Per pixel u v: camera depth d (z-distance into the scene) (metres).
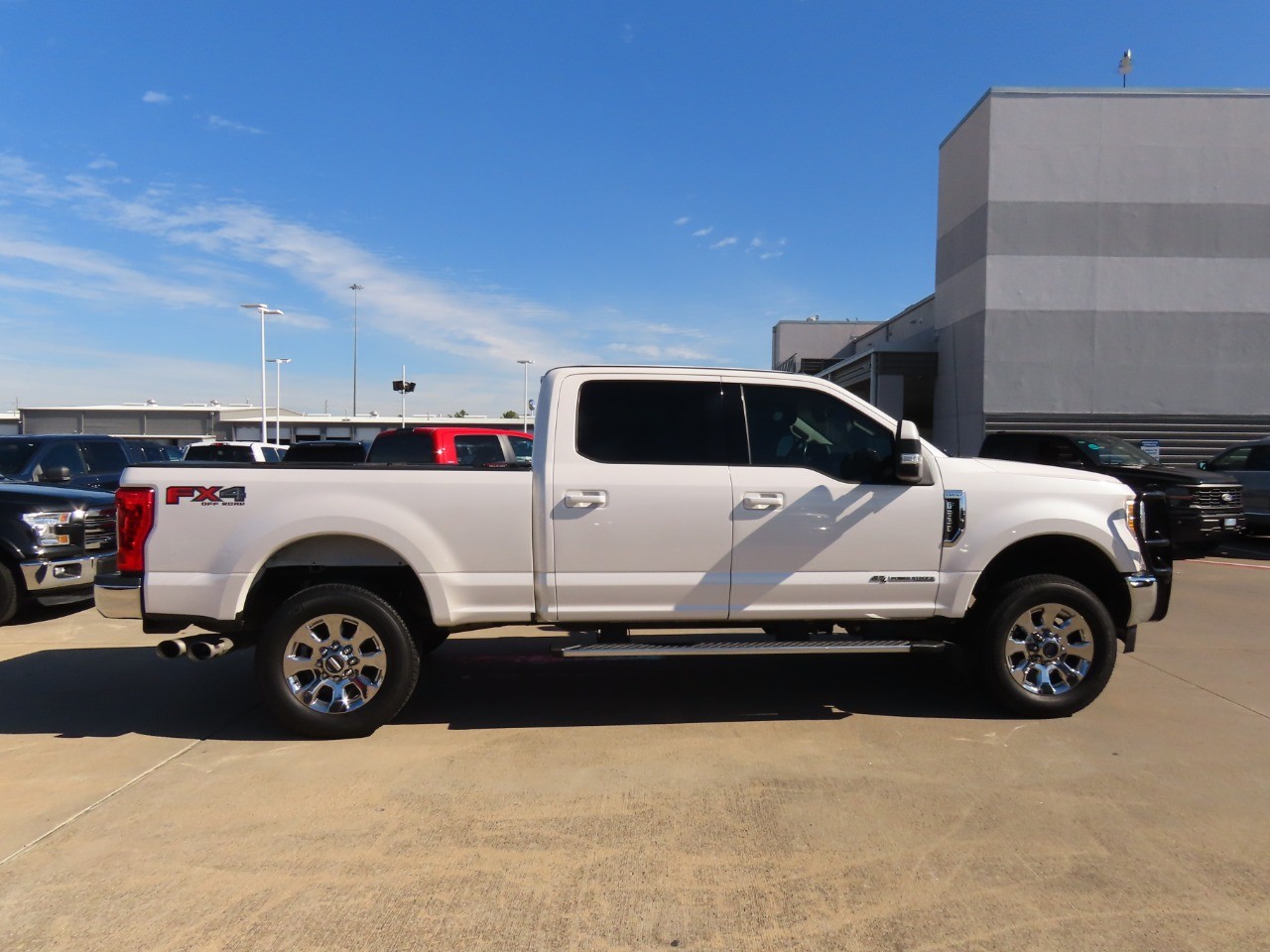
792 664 6.20
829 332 42.97
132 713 5.05
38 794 3.85
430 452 10.62
